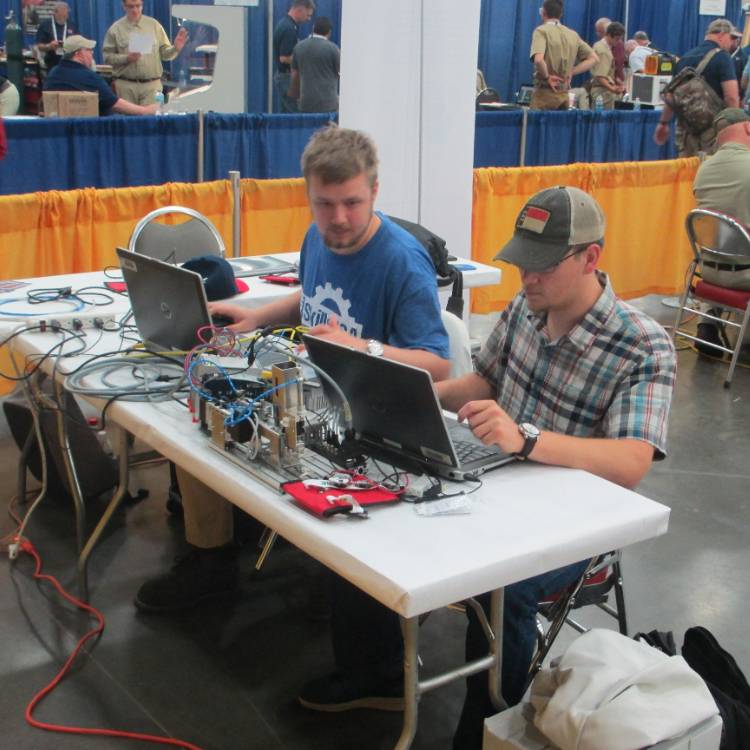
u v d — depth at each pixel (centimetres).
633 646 166
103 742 206
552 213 182
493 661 168
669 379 186
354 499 158
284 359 213
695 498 337
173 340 224
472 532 153
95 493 308
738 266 454
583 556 154
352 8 380
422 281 225
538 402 200
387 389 168
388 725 214
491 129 576
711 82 657
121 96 650
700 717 152
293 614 256
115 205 406
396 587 135
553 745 157
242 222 451
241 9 660
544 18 813
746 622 259
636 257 568
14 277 385
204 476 176
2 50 701
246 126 482
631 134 649
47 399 283
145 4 820
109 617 252
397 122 397
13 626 246
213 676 230
